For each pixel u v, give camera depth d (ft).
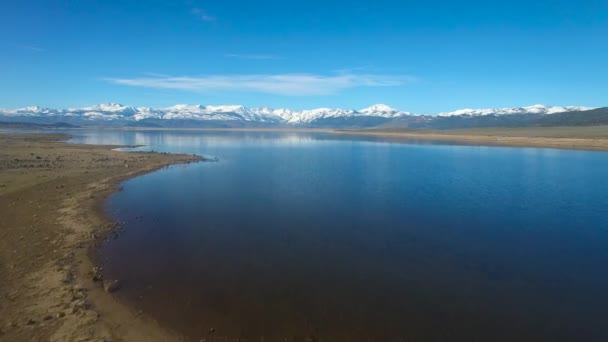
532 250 73.41
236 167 190.19
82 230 80.33
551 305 52.42
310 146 371.35
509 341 44.11
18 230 79.97
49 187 123.75
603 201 114.11
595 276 61.62
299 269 63.26
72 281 56.49
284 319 48.08
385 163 211.20
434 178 155.94
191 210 100.99
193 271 61.72
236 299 52.80
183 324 46.55
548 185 140.26
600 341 44.32
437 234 82.48
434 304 52.34
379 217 95.55
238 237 79.15
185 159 224.53
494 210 103.30
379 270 63.31
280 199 115.14
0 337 42.50
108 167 176.96
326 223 90.02
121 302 51.26
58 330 44.04
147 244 74.02
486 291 56.34
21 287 54.24
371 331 45.85
